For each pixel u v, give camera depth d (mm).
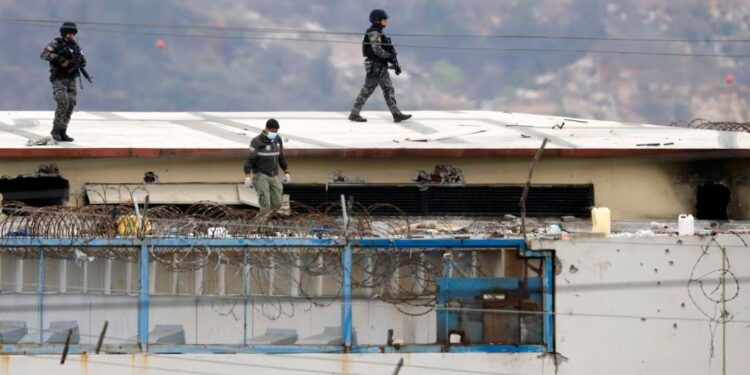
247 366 59469
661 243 61031
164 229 61594
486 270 61312
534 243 60219
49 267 61594
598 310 60562
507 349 60031
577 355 60406
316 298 60562
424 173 75125
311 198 74625
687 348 61062
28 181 72750
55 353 59562
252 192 73625
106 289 61312
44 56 73625
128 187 73188
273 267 60375
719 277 61312
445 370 59688
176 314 60938
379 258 60375
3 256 61250
